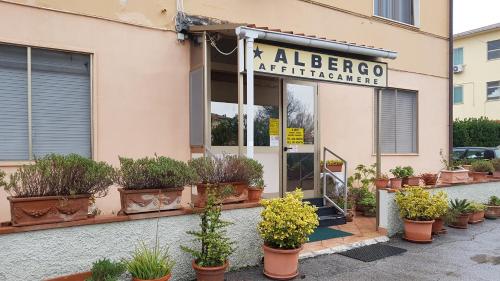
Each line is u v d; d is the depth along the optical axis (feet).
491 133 62.44
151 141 19.43
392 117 31.35
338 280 14.88
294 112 25.07
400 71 31.48
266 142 23.70
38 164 11.46
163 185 13.57
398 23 31.22
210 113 20.89
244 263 15.61
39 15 16.78
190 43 20.62
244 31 17.13
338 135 27.50
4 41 16.03
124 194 13.00
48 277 11.42
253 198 16.25
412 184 24.71
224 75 22.77
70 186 11.72
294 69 19.06
